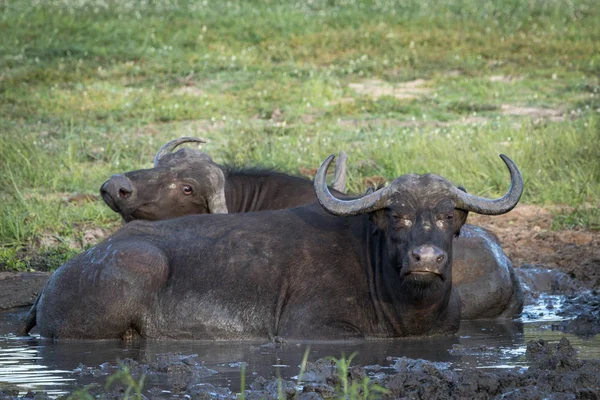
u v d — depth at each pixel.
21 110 73.25
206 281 29.70
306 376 23.78
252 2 112.19
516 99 76.88
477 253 33.75
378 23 102.75
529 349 26.34
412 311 29.00
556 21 103.50
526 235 45.66
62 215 47.25
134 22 100.44
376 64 89.00
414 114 72.94
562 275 38.75
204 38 97.06
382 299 29.39
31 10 102.88
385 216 28.45
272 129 67.06
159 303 29.64
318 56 92.44
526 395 20.86
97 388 22.89
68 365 25.70
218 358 26.36
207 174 35.56
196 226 30.95
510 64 89.44
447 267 27.78
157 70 87.06
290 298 29.39
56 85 80.12
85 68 86.62
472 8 109.25
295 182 38.47
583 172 53.69
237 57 91.06
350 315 29.30
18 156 57.06
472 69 87.56
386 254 28.97
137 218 35.09
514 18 104.12
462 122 68.75
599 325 31.61
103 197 35.16
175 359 25.97
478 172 53.88
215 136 65.38
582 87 80.06
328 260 29.81
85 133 66.38
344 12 106.62
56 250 42.38
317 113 73.88
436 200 27.80
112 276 29.34
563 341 26.19
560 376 22.38
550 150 56.84
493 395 21.75
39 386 23.14
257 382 22.83
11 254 41.03
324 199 28.83
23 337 30.58
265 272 29.69
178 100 76.69
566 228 46.97
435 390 21.95
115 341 29.45
